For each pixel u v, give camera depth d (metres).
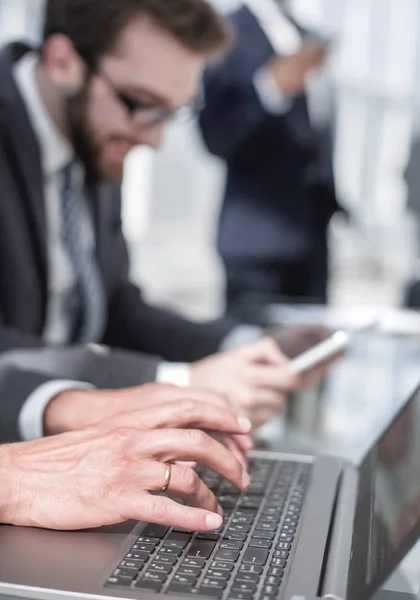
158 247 5.87
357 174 5.87
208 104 2.77
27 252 1.47
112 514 0.79
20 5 4.15
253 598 0.66
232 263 2.86
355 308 1.89
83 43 1.48
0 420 1.04
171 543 0.77
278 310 1.82
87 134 1.53
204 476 0.99
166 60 1.50
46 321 1.55
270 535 0.80
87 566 0.72
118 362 1.28
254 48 2.71
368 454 1.03
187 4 1.47
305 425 1.24
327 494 0.92
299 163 2.80
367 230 5.97
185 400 0.94
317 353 1.39
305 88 2.78
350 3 5.51
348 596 0.66
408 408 0.92
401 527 0.64
